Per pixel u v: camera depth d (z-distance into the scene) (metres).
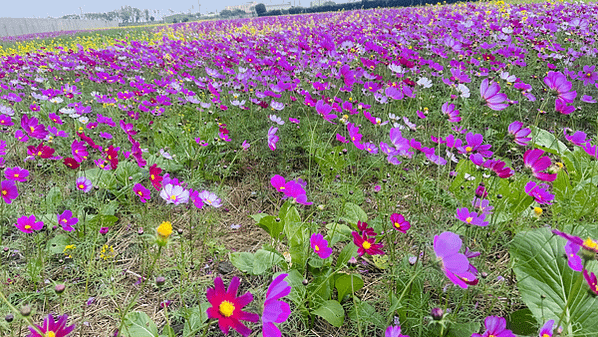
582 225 1.90
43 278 1.97
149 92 4.78
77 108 3.74
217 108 4.44
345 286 1.83
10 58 7.70
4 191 1.95
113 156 2.37
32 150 2.51
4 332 1.58
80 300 1.88
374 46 5.61
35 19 37.31
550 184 2.55
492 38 7.05
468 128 3.62
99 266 2.14
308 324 1.81
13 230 2.49
